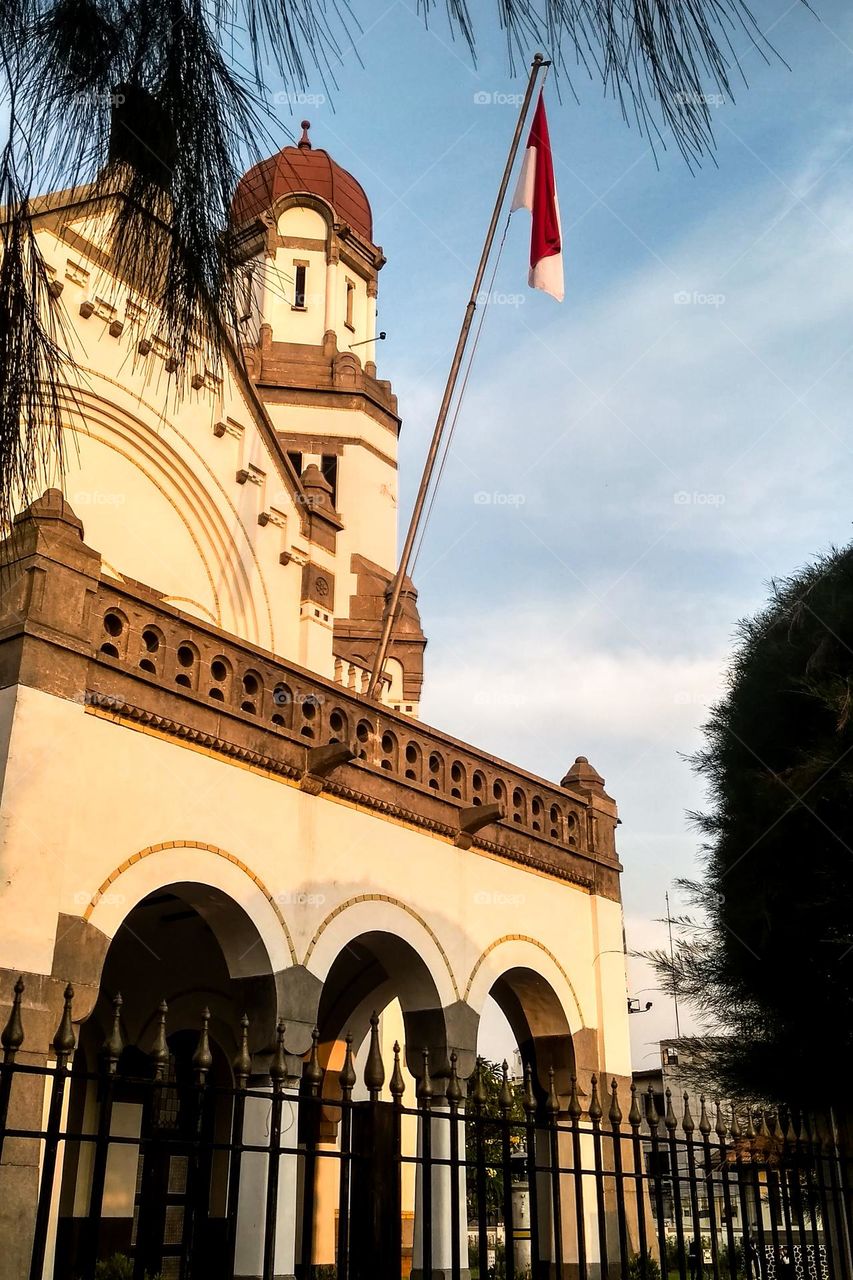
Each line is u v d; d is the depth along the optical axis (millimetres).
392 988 17078
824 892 10062
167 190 4273
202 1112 6809
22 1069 5082
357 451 24562
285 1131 11102
